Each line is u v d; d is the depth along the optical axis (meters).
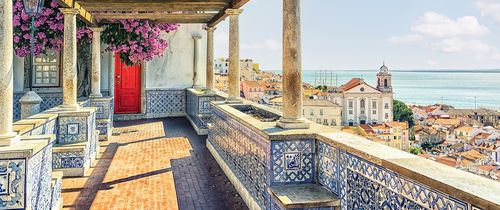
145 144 8.47
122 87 13.25
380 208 2.54
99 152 7.54
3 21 3.21
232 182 5.50
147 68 13.44
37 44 9.08
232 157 5.58
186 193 5.05
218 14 8.48
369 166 2.67
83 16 7.42
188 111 12.97
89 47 11.00
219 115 6.75
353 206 2.93
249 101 7.38
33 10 5.26
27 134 4.28
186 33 13.96
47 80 11.14
